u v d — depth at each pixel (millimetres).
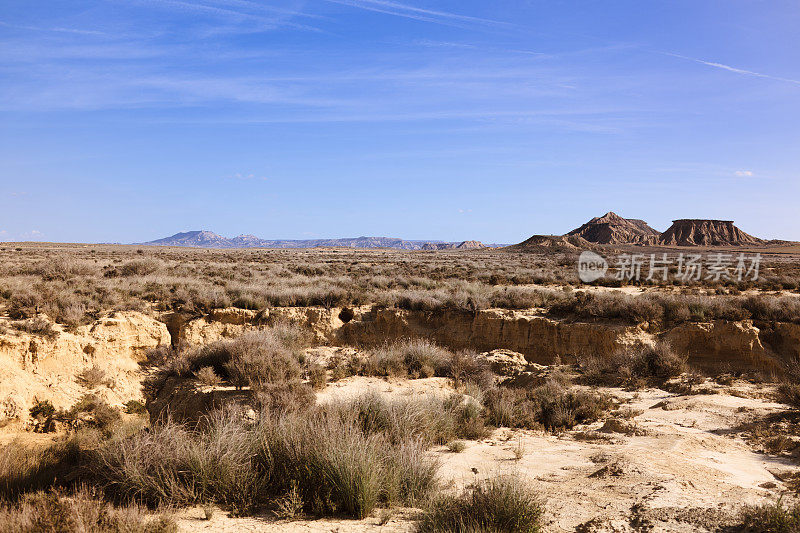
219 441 7445
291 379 12766
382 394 11742
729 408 12906
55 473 9844
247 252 116750
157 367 21984
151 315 25766
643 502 6215
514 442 10578
